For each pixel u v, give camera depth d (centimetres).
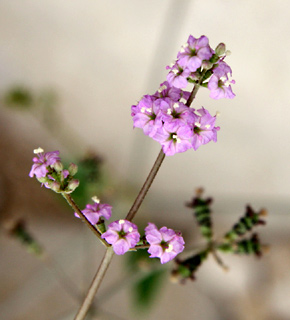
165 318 32
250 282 33
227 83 20
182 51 20
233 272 33
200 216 26
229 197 33
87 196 29
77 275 33
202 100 33
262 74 32
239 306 32
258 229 33
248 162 33
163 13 33
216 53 20
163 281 29
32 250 29
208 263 33
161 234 20
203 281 33
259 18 32
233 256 33
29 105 33
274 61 32
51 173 20
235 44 32
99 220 21
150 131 20
